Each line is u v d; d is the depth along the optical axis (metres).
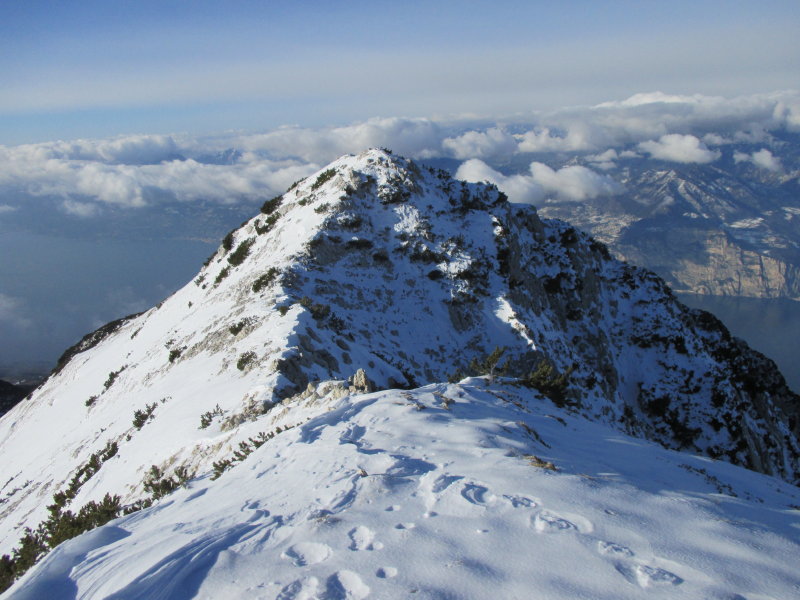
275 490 6.63
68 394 46.50
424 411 9.58
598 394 39.34
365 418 9.41
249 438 12.00
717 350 55.53
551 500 5.41
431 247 40.56
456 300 38.06
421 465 6.81
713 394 46.53
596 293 52.03
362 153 49.06
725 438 44.84
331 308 33.09
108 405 33.25
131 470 16.72
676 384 48.03
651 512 5.21
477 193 49.62
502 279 40.69
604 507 5.27
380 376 25.53
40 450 36.50
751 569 4.17
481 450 7.31
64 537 10.55
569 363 39.56
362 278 37.44
